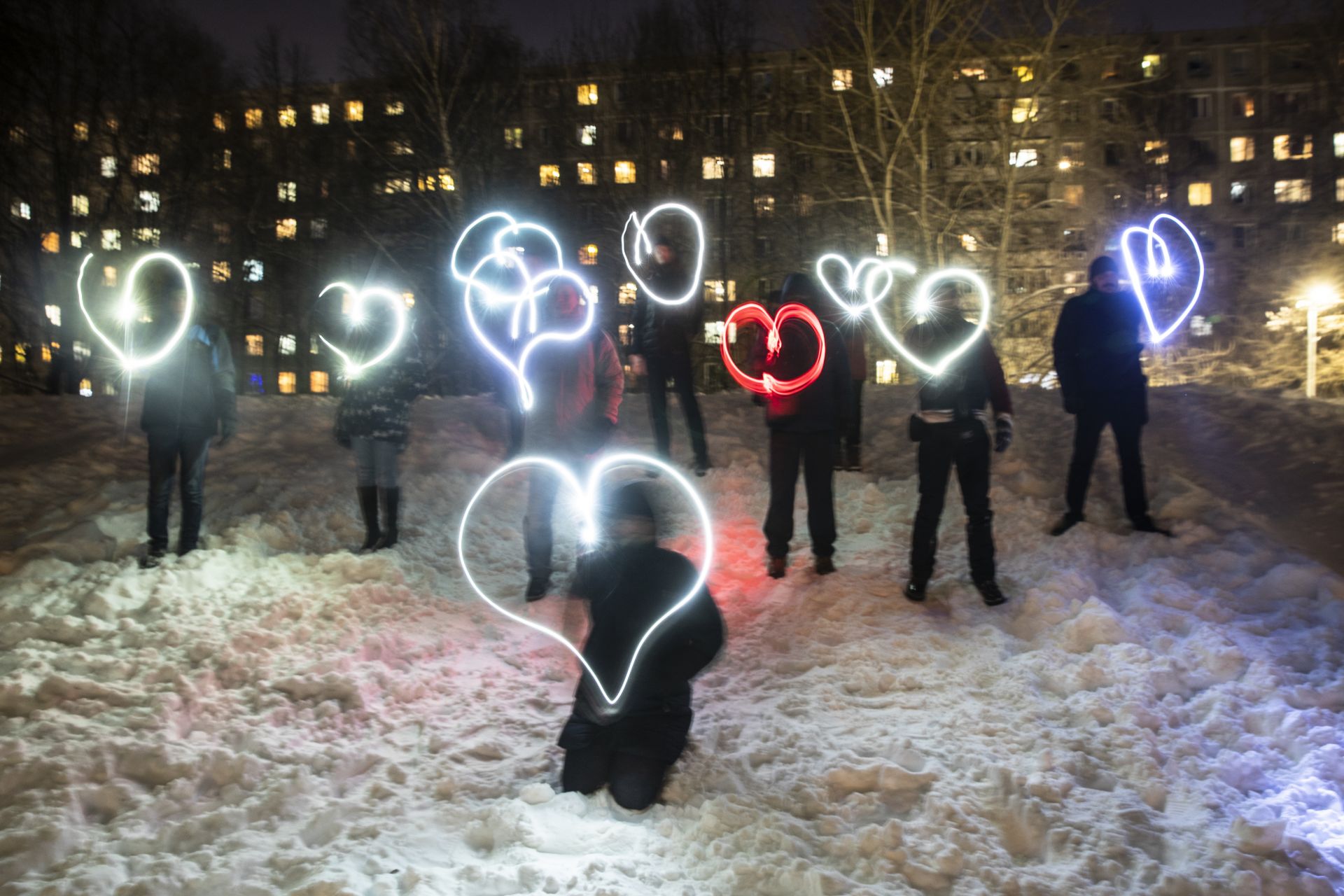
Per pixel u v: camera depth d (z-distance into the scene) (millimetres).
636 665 4414
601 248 35844
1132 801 4352
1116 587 6574
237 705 5113
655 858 3955
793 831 4137
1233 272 34406
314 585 6766
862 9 23656
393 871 3727
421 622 6414
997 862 3977
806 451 6871
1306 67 31453
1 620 5809
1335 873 3918
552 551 7645
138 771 4418
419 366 7629
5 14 27266
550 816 4172
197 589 6492
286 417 12391
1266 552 6844
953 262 25797
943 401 6266
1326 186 30984
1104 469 8828
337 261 37375
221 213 36438
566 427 6590
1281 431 10148
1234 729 4941
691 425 9109
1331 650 5613
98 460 9852
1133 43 25250
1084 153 27750
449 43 31203
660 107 36781
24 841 3736
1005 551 7230
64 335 28797
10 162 28969
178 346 6918
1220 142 57812
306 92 38625
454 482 9195
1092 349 7168
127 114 31828
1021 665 5590
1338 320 30234
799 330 6781
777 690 5520
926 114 23891
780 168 36438
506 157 34344
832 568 6977
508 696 5500
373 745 4852
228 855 3770
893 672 5578
